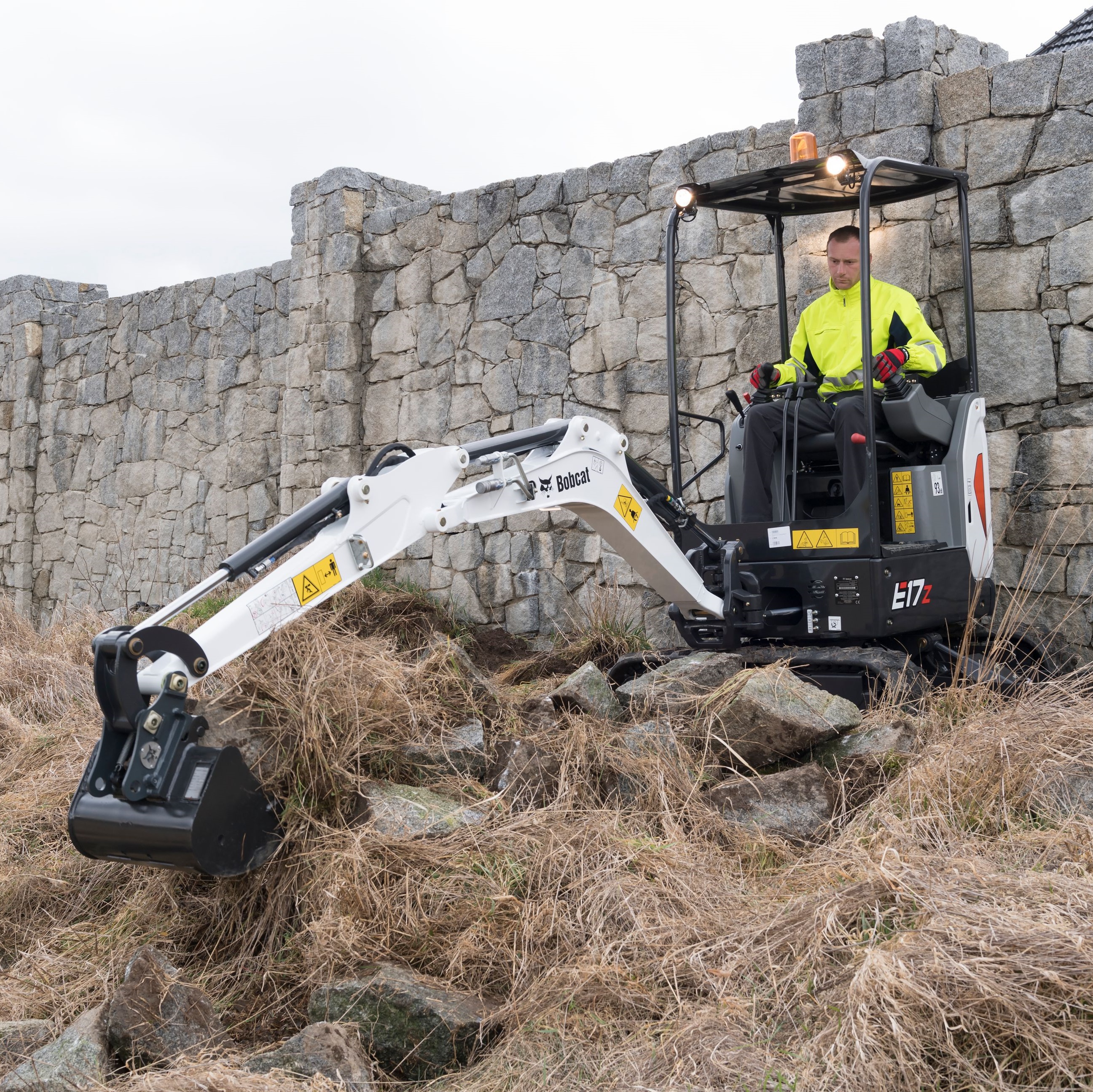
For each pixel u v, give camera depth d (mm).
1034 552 5312
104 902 3922
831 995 2654
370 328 8547
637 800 3986
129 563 10906
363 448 8570
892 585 4520
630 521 4555
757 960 2916
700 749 4215
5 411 12281
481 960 3160
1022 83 5703
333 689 3867
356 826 3588
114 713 3090
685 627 5012
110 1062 2836
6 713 5996
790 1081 2406
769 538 4805
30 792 4754
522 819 3670
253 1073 2660
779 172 4973
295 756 3648
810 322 5348
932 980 2469
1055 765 3604
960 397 5000
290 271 9062
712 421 5402
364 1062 2738
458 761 4027
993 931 2543
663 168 6988
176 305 10367
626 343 7148
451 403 8031
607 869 3389
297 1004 3184
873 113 6059
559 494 4266
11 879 4020
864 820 3582
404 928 3264
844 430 4648
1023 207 5715
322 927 3225
